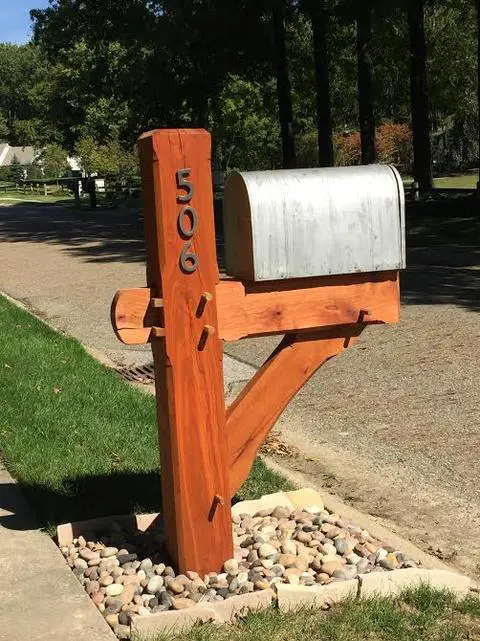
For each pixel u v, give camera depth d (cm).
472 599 347
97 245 2172
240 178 351
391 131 5438
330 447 593
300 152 5131
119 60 3388
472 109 4800
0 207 4338
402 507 481
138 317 341
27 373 727
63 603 324
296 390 374
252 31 2853
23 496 447
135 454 518
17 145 11838
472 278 1334
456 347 856
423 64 2588
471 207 2222
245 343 949
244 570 355
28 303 1294
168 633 305
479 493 499
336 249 356
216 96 3231
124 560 363
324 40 2869
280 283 357
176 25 2739
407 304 1109
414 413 659
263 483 488
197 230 340
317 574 353
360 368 805
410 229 2098
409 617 322
